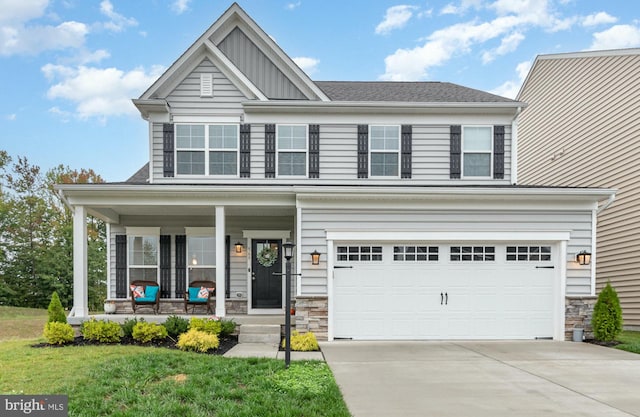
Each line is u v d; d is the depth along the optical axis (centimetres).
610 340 913
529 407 488
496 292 966
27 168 2611
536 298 967
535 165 1652
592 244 966
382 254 962
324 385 550
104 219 1111
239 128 1122
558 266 965
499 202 964
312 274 944
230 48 1161
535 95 1664
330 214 955
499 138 1136
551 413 470
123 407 463
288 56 1145
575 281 960
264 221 1193
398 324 953
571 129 1445
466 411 472
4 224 2441
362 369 661
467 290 964
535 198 956
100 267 2628
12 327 1395
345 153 1130
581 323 948
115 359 652
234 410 453
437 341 938
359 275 956
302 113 1131
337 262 957
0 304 2383
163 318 966
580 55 1404
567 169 1457
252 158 1120
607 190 941
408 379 604
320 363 675
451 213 963
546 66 1593
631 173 1198
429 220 960
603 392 549
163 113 1109
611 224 1277
